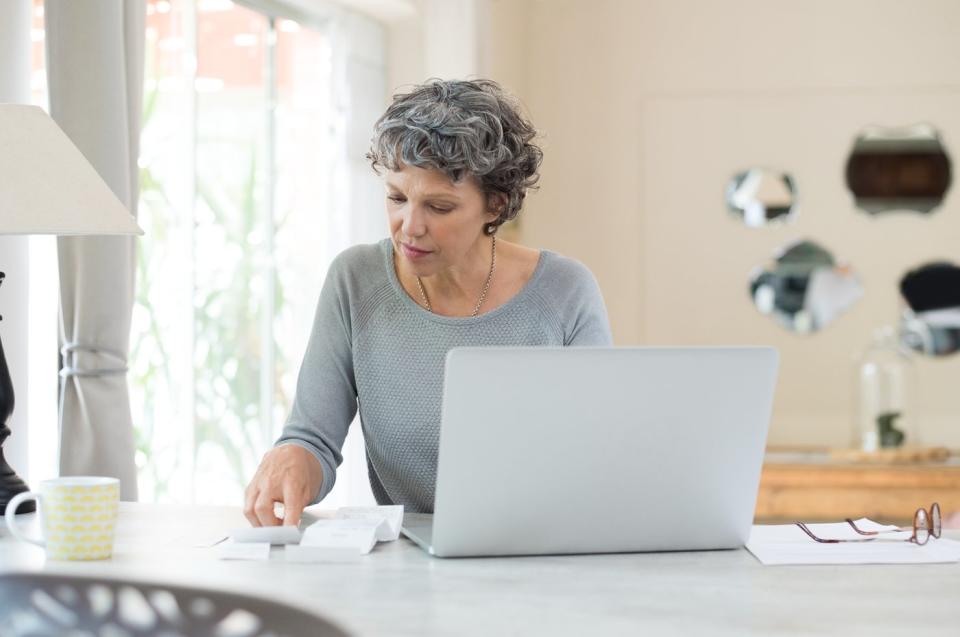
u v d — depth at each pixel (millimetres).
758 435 1479
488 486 1423
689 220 4871
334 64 3967
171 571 1356
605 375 1417
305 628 744
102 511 1421
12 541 1552
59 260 2400
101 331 2422
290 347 3799
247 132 3570
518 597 1248
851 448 4605
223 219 3463
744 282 4836
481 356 1383
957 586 1322
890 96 4746
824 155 4785
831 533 1625
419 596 1247
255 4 3586
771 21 4812
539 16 4961
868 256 4754
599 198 4934
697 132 4863
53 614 792
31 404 2613
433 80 1802
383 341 1924
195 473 3357
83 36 2375
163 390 3213
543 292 1968
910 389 4566
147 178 3152
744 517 1516
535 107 4973
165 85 3221
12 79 2412
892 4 4746
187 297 3307
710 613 1187
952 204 4711
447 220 1753
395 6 4039
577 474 1439
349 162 3947
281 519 1673
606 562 1445
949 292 4695
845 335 4766
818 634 1108
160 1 3197
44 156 1668
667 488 1471
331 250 3963
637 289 4910
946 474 3867
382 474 1970
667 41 4883
